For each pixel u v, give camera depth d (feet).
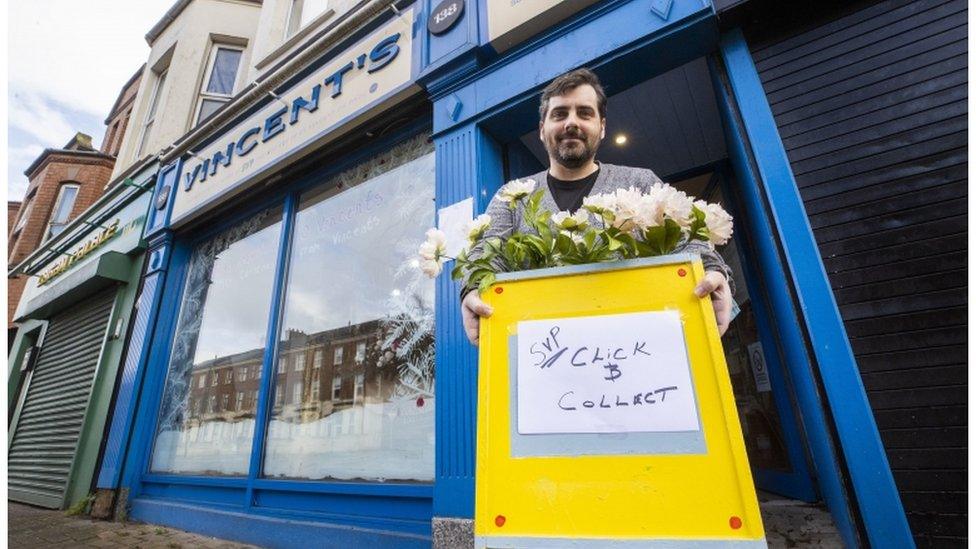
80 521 11.95
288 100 12.97
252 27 21.04
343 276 11.12
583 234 3.19
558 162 4.67
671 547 2.08
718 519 2.10
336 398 9.97
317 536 8.45
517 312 2.82
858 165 5.50
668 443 2.30
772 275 6.22
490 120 8.71
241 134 14.11
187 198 15.12
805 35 6.37
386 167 11.24
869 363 4.83
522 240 3.28
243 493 10.34
